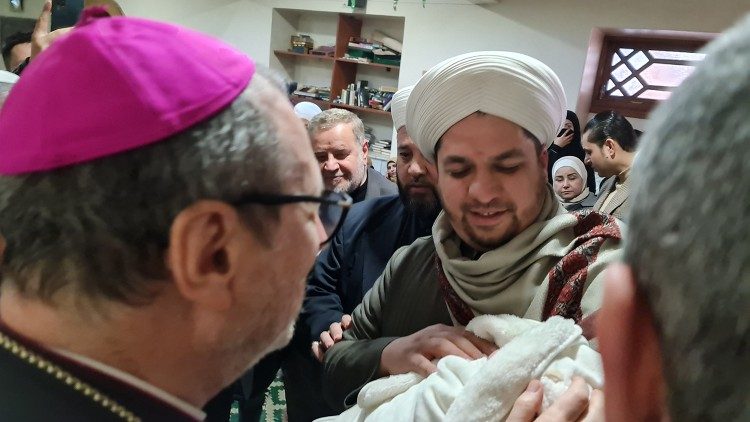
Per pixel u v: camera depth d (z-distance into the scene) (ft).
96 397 1.48
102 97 1.43
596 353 2.17
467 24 15.25
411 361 2.62
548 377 2.10
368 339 3.39
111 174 1.39
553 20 14.11
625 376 0.85
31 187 1.43
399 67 16.84
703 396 0.74
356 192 6.78
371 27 18.01
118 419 1.50
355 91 17.66
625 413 0.86
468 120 2.64
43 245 1.43
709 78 0.74
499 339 2.41
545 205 2.89
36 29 4.42
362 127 6.98
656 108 0.85
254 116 1.55
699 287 0.71
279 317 1.79
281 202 1.58
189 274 1.48
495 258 2.71
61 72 1.48
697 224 0.71
